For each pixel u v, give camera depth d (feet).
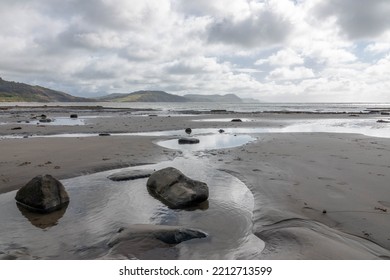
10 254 20.01
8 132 85.05
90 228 24.22
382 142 63.36
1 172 38.04
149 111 248.73
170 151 53.47
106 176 38.29
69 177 37.50
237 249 20.52
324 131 92.73
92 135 81.46
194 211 27.43
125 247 20.06
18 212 27.32
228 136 77.71
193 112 228.84
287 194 30.14
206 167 42.29
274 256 18.85
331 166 40.93
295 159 45.73
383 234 21.59
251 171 39.09
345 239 20.79
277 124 118.32
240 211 27.22
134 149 54.90
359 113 212.23
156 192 31.83
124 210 27.86
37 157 46.85
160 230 21.44
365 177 35.29
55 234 23.22
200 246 20.90
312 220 24.11
